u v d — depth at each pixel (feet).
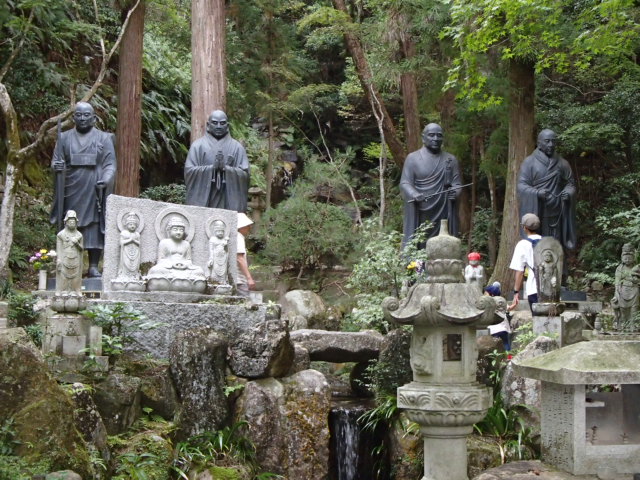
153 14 60.39
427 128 45.06
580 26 40.63
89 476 21.80
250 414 27.45
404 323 21.30
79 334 26.03
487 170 59.06
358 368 37.58
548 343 27.78
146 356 28.48
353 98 83.56
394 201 68.74
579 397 19.98
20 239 50.06
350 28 57.88
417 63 54.29
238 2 63.72
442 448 21.34
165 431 25.59
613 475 19.89
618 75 62.03
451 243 21.72
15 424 20.94
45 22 54.95
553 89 63.72
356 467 30.71
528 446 26.55
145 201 31.76
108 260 30.83
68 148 39.55
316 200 70.08
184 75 71.26
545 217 45.73
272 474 26.76
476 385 21.48
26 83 54.65
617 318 35.04
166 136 67.21
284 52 66.03
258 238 60.34
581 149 60.90
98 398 24.71
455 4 39.42
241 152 42.19
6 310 25.44
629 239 45.60
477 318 20.70
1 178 51.93
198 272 31.68
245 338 28.43
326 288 56.03
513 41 42.88
